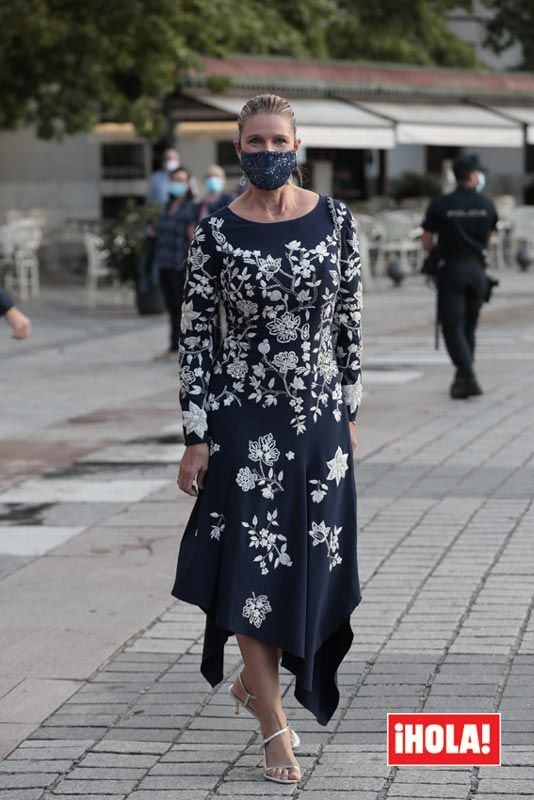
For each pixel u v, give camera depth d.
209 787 5.46
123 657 7.07
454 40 41.09
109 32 25.88
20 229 29.03
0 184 34.91
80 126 26.48
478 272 15.01
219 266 5.52
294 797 5.35
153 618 7.67
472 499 10.32
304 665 5.53
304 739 5.91
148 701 6.44
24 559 8.97
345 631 5.73
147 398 15.76
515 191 49.31
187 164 35.22
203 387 5.56
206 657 5.71
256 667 5.56
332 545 5.62
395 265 31.17
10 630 7.50
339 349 5.73
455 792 5.33
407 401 15.09
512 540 9.06
